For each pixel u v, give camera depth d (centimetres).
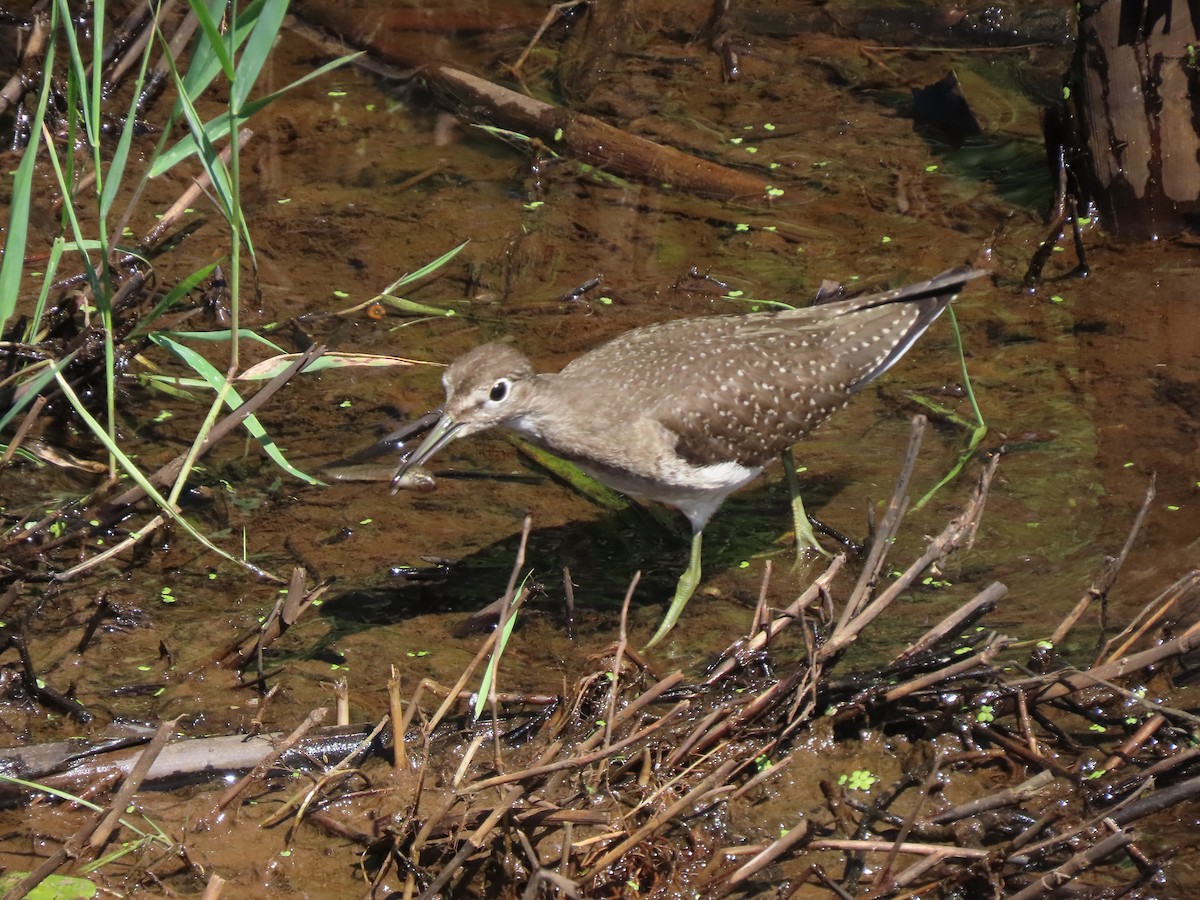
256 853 898
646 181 1691
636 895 855
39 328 1335
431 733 969
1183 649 950
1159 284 1462
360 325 1451
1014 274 1502
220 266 1509
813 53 1939
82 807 925
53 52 1039
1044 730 974
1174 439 1253
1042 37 1916
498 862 866
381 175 1695
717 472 1157
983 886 846
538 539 1212
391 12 1967
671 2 2045
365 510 1236
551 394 1148
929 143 1748
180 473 1062
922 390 1356
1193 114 1474
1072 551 1145
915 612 1095
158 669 1052
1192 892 841
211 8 1049
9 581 1102
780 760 960
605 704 998
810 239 1579
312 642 1088
